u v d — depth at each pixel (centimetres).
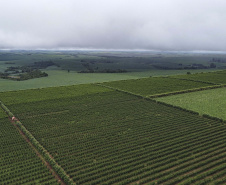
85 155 5003
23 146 5397
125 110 8119
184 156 4884
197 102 9031
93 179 4212
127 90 11262
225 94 10238
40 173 4384
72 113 7838
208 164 4591
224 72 17088
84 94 10388
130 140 5728
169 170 4388
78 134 6119
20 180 4194
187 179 4103
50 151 5225
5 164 4691
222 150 4994
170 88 11625
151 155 4988
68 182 4016
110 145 5462
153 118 7244
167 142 5550
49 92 10794
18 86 14525
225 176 4181
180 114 7600
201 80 13612
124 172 4341
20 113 7812
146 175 4228
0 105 8650
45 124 6825
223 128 6297
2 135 5941
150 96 9862
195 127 6450
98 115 7631
